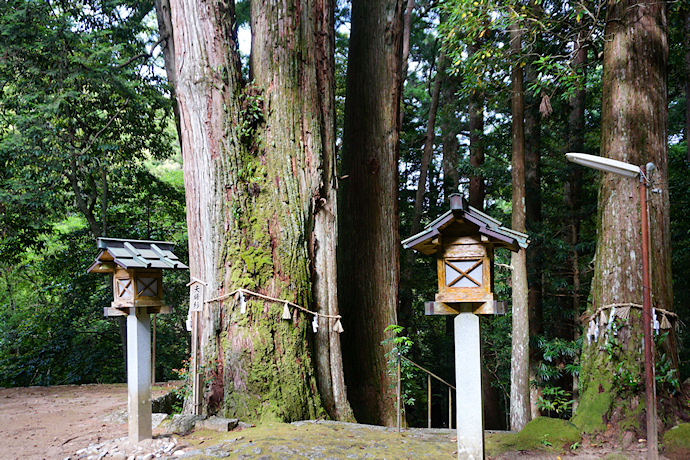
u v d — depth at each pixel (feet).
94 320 49.03
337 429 18.98
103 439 18.19
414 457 15.39
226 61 22.40
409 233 53.62
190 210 22.62
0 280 54.60
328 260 24.48
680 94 42.34
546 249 40.73
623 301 18.24
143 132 46.32
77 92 38.27
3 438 18.79
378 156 32.42
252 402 20.44
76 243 48.08
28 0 36.37
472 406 13.37
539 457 16.21
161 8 35.09
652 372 14.66
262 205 22.57
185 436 18.07
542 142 44.96
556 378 38.45
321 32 25.41
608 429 17.35
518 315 29.94
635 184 18.58
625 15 19.65
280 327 21.56
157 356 49.83
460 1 23.99
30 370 44.04
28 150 38.34
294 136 23.57
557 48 30.60
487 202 58.59
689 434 15.99
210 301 21.62
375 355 30.30
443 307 13.55
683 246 39.65
